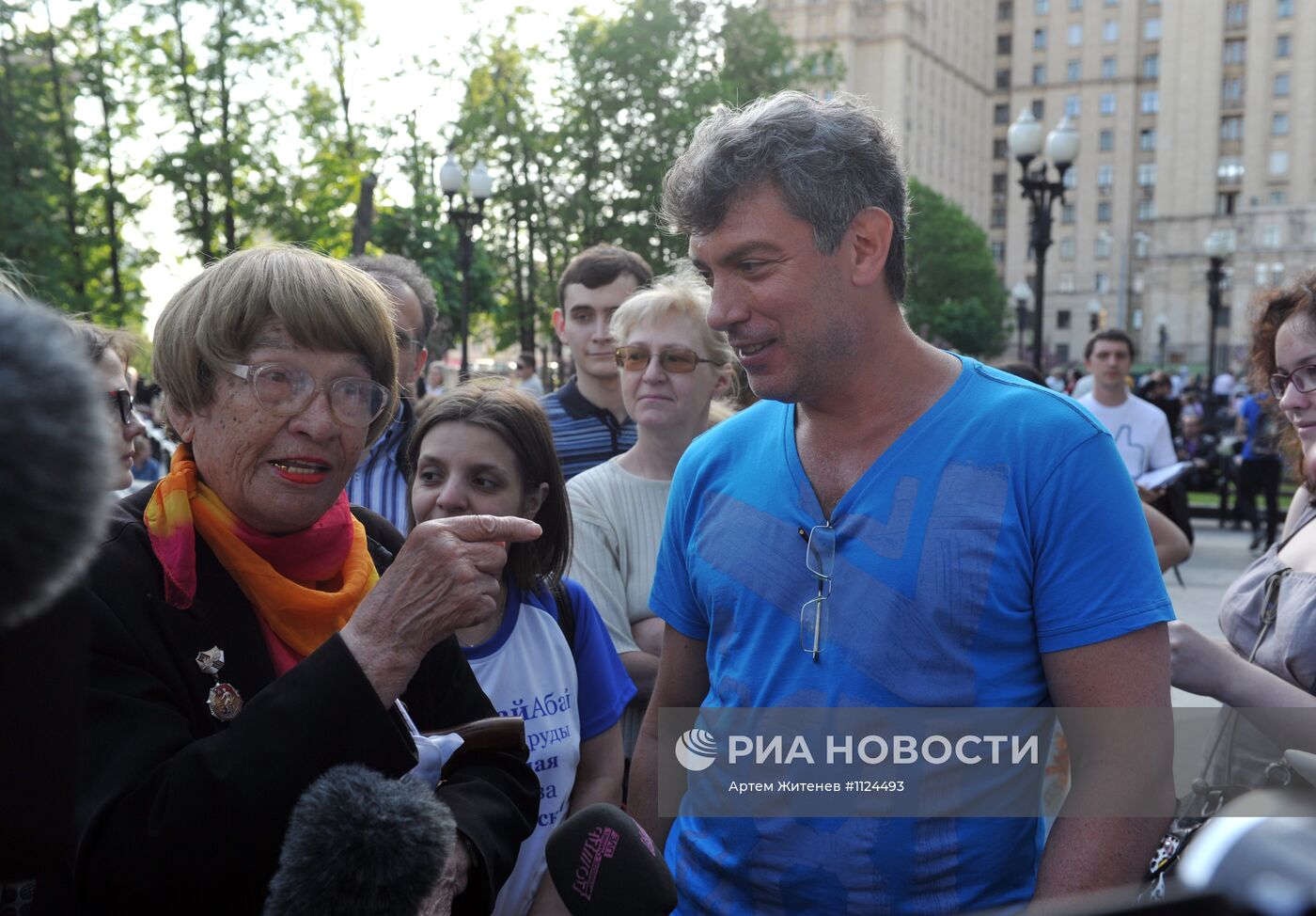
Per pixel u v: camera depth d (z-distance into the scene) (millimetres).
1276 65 78938
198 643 1481
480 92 26281
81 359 650
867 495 1766
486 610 1423
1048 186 13422
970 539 1687
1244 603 2270
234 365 1508
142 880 1305
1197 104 80375
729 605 1897
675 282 3164
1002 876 1724
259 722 1325
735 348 1774
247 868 1305
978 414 1756
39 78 22812
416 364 3420
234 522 1558
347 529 1705
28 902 1382
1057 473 1685
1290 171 78562
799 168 1665
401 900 1212
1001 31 99250
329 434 1529
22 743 783
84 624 849
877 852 1726
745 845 1833
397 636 1396
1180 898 589
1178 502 5105
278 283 1520
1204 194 80250
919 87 86500
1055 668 1692
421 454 2436
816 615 1776
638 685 2865
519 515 2410
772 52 31266
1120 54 93438
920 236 62031
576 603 2523
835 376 1759
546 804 2301
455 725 1737
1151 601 1662
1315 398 2275
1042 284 13570
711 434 2100
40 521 609
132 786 1322
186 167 22781
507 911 2227
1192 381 33062
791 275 1692
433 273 21672
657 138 28516
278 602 1536
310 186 23484
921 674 1701
